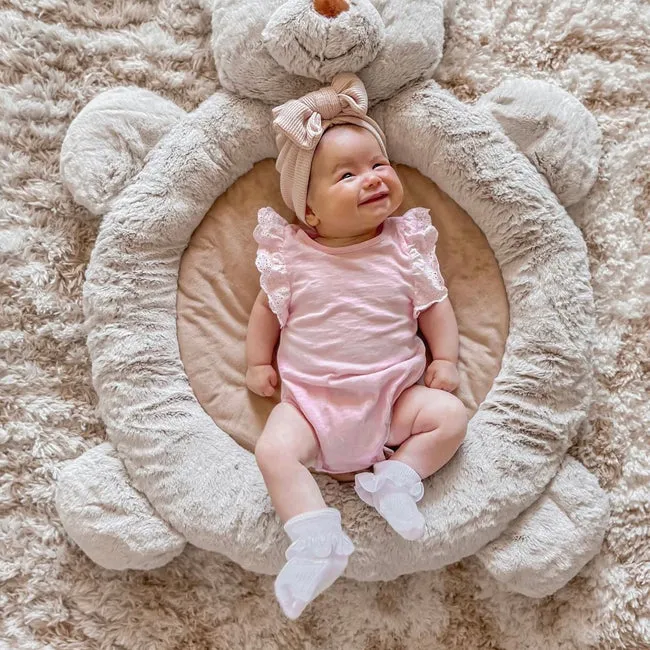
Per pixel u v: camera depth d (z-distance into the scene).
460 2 1.47
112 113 1.37
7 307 1.39
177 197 1.36
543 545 1.21
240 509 1.23
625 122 1.42
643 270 1.36
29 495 1.34
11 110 1.44
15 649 1.27
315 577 1.04
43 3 1.47
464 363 1.34
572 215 1.41
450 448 1.18
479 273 1.37
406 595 1.30
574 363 1.27
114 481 1.27
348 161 1.23
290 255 1.28
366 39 1.29
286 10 1.29
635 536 1.26
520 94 1.37
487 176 1.33
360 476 1.17
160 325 1.33
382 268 1.26
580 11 1.46
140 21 1.50
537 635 1.26
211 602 1.31
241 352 1.36
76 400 1.38
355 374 1.21
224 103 1.39
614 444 1.31
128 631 1.28
